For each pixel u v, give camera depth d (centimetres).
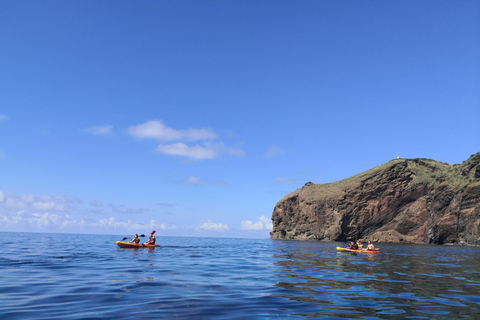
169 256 2406
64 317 713
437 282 1275
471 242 6297
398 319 736
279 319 726
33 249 2891
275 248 4225
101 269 1559
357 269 1733
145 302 863
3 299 888
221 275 1423
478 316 764
